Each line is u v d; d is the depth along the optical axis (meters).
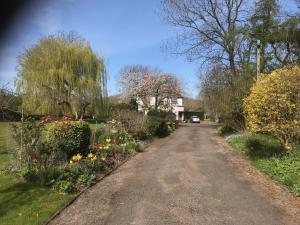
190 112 77.12
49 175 8.48
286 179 8.77
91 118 38.28
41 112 32.75
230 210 6.86
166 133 27.41
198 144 19.64
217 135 27.38
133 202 7.41
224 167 11.57
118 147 14.27
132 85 53.72
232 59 27.97
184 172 10.64
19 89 32.78
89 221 6.25
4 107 13.54
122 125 19.34
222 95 24.45
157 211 6.80
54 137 11.28
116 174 10.48
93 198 7.74
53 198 7.45
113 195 7.98
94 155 11.27
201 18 29.58
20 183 8.35
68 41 35.91
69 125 11.71
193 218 6.39
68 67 33.75
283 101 10.79
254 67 25.39
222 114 25.11
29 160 9.45
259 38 26.45
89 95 34.12
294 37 25.03
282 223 6.15
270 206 7.12
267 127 11.14
